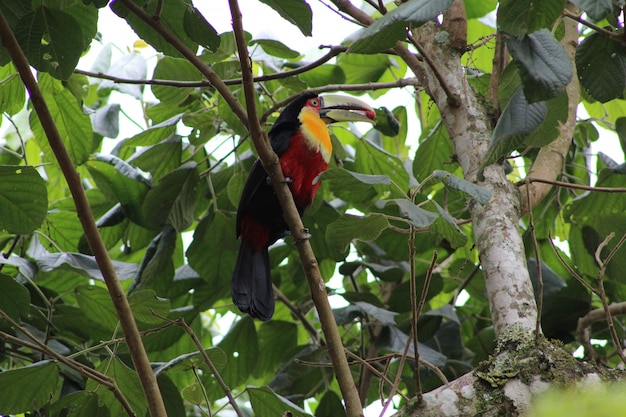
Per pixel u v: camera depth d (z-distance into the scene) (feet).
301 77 37.50
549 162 29.19
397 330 32.14
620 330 36.78
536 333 20.03
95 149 39.14
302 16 22.54
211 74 23.76
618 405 8.39
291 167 31.78
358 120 34.45
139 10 22.98
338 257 35.53
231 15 21.43
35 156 41.88
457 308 37.45
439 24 28.71
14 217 24.63
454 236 21.39
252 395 25.76
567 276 36.96
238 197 34.45
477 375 19.93
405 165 39.11
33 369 24.06
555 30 23.50
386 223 20.70
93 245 19.95
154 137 35.60
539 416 8.75
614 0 21.74
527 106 20.52
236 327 35.99
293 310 37.14
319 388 35.83
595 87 22.86
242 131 32.04
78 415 25.40
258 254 31.94
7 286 26.48
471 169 25.72
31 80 19.61
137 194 34.45
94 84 39.11
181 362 25.12
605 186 31.78
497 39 28.07
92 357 34.50
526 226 35.73
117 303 20.06
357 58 39.09
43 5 22.93
